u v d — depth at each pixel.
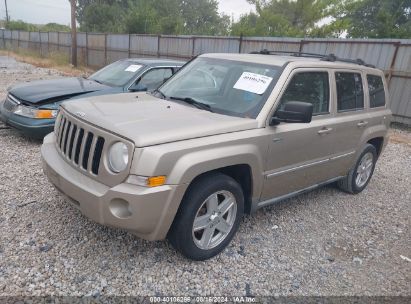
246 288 3.10
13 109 6.03
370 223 4.57
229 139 3.20
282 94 3.68
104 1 48.16
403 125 11.62
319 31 20.91
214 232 3.47
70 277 2.96
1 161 5.29
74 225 3.68
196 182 3.15
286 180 3.95
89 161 3.01
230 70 4.07
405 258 3.84
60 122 3.62
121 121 3.05
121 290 2.90
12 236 3.41
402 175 6.68
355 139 4.88
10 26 50.34
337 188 5.62
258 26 21.67
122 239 3.53
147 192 2.74
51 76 17.62
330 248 3.89
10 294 2.72
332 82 4.37
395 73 11.38
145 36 20.58
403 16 24.48
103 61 24.44
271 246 3.78
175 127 3.03
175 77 4.51
